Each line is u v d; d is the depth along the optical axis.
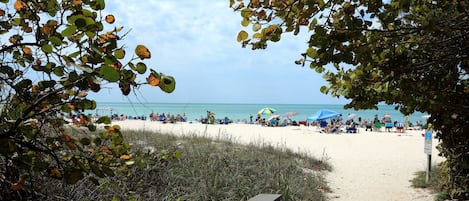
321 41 2.93
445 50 3.75
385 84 3.95
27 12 1.96
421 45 3.72
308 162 12.98
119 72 1.55
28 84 1.84
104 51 1.69
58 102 1.89
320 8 3.05
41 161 1.97
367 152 18.58
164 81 1.65
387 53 3.48
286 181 8.21
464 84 4.05
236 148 12.32
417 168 13.44
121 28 1.94
